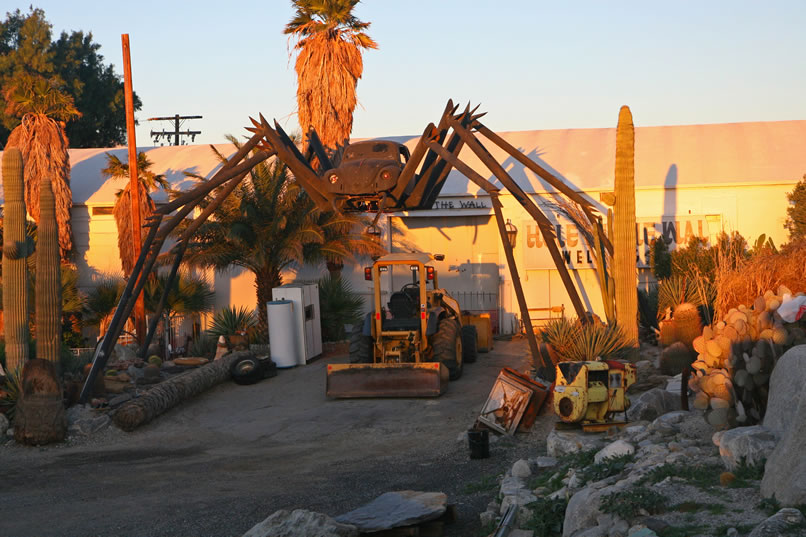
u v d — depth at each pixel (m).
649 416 9.80
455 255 23.20
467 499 7.70
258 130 15.63
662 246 21.28
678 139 25.47
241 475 9.72
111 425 12.90
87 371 14.68
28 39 45.47
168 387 14.30
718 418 7.52
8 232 14.18
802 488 4.84
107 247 24.41
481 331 19.34
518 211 22.66
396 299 15.85
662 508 5.25
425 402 13.82
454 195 22.77
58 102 24.06
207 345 20.66
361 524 6.42
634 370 9.66
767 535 4.33
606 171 23.14
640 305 17.92
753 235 21.44
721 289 8.74
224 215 19.53
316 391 15.35
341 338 21.06
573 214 18.84
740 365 7.39
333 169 15.19
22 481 9.91
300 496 8.37
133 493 8.99
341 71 23.05
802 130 25.09
